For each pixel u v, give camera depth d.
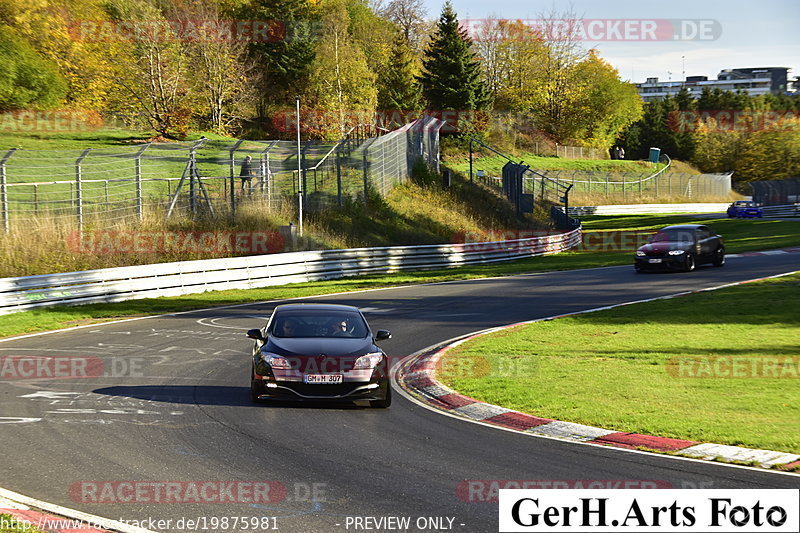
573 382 12.89
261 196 38.69
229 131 70.50
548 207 63.81
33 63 52.47
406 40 103.50
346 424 10.20
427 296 26.34
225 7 82.44
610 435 9.55
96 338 17.45
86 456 8.23
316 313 12.65
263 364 11.08
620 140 140.62
